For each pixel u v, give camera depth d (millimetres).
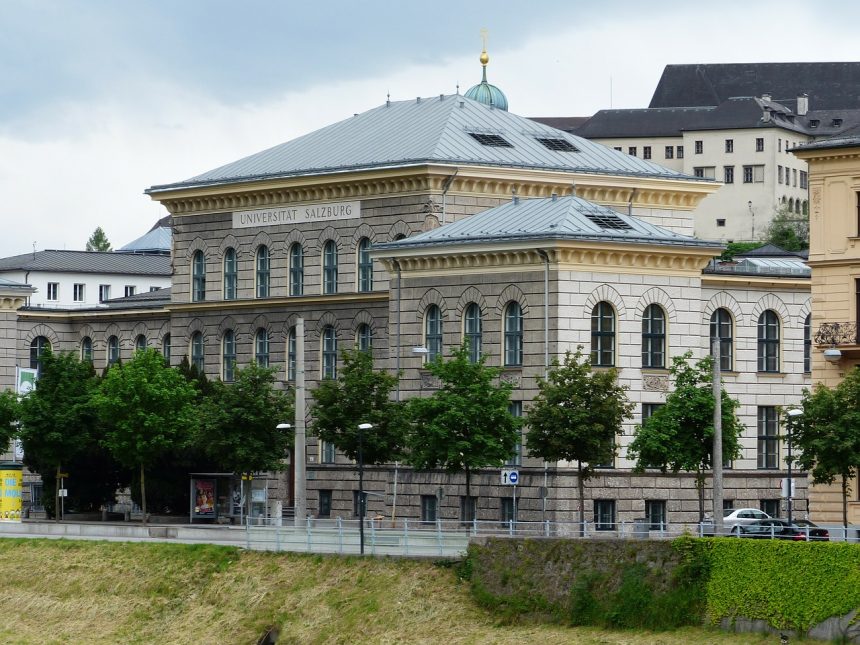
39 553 118062
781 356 135375
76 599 111625
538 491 121625
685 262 126000
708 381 115188
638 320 124312
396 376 128750
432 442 116312
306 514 127812
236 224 146875
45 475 145625
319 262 141125
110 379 134000
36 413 141375
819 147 114750
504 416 116250
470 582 99312
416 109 147125
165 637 105312
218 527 119250
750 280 134125
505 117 146000
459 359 117438
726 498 130625
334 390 124062
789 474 110500
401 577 101312
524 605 97062
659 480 124625
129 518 143250
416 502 128875
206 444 129625
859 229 114188
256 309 144875
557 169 138000
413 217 135125
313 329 140750
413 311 129750
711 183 143750
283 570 106812
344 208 139500
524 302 123438
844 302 114562
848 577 88938
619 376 123250
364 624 99125
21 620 111188
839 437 107062
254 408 128500
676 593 93812
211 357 147875
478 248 125062
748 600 91750
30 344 163750
